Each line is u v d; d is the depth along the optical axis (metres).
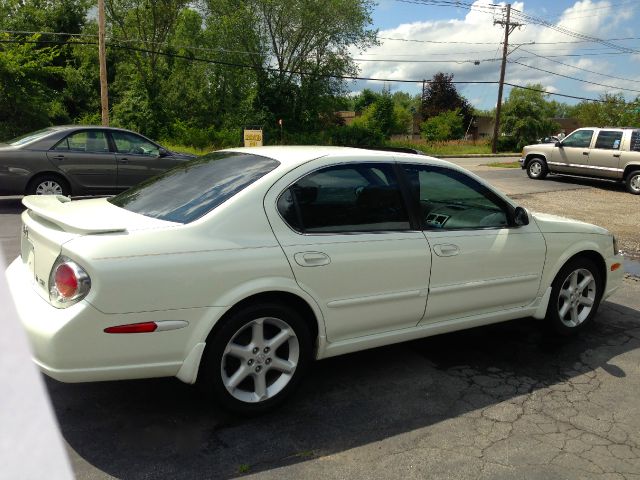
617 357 4.40
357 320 3.53
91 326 2.72
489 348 4.51
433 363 4.18
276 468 2.80
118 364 2.81
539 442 3.14
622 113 37.69
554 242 4.46
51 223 3.14
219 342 3.04
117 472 2.70
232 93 41.44
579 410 3.53
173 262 2.87
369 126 46.81
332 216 3.46
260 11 40.03
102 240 2.81
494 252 4.08
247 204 3.18
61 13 41.75
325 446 3.01
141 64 39.06
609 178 16.31
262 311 3.15
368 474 2.78
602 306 5.73
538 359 4.32
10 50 21.41
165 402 3.40
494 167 25.12
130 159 10.37
